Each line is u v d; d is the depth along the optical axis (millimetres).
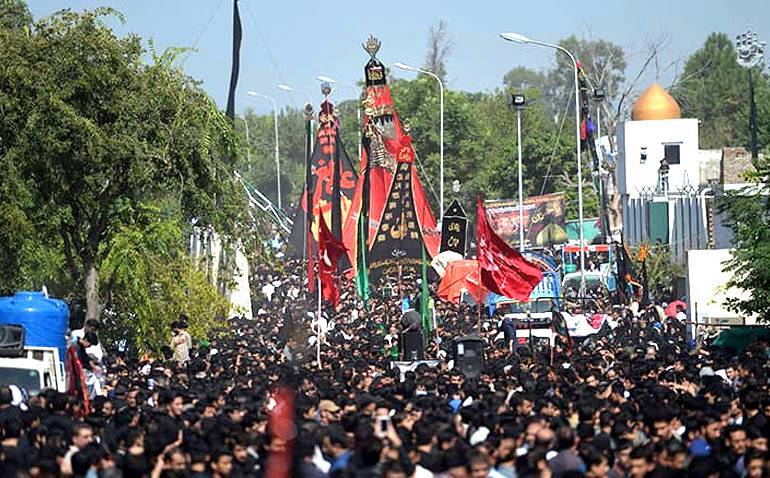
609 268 142125
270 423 39281
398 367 69562
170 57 79750
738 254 84062
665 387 52531
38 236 76875
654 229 168875
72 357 55219
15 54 73750
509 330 92562
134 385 58031
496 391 53125
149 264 78375
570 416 45656
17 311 63500
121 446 39438
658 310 107375
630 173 196250
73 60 74438
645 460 36344
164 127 77688
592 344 88000
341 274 133125
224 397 49156
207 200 80000
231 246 91000
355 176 149500
